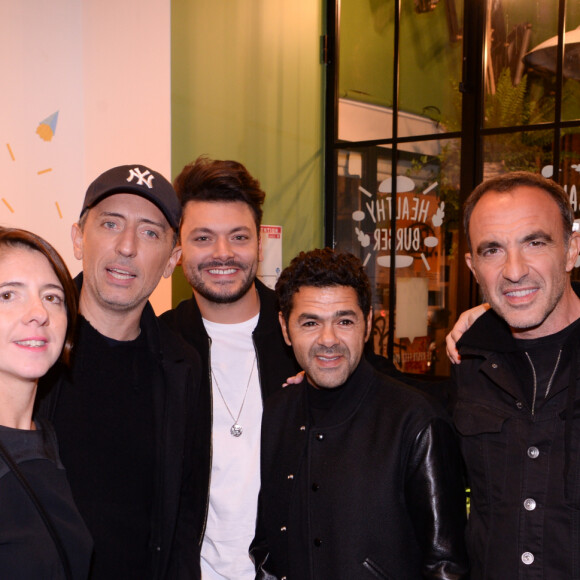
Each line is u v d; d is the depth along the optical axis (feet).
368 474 5.22
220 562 6.43
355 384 5.62
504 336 5.33
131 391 5.79
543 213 4.89
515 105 12.75
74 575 4.24
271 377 7.06
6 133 8.60
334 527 5.21
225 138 12.16
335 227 15.03
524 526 4.76
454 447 5.32
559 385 4.92
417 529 5.16
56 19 9.13
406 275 14.01
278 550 5.65
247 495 6.51
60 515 4.24
